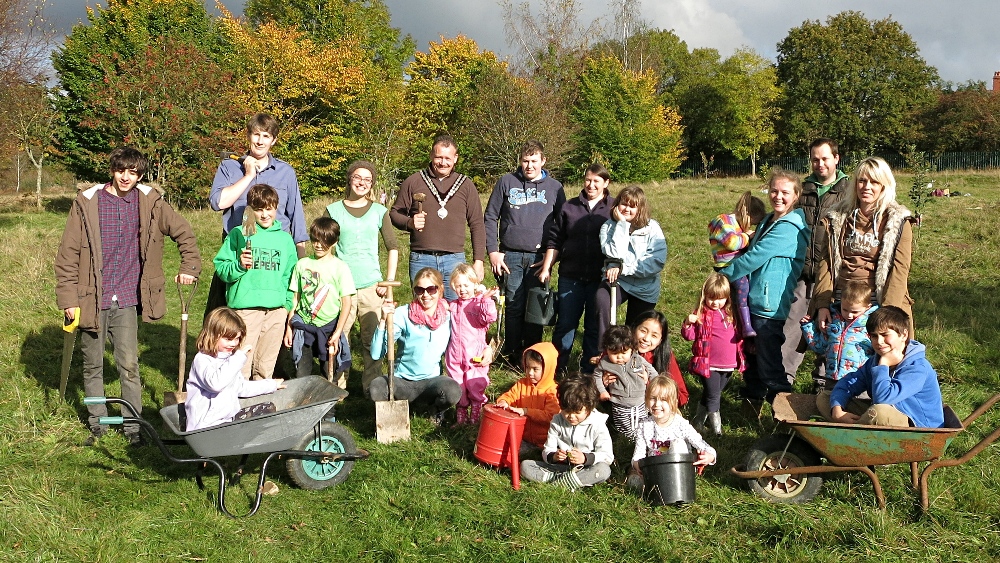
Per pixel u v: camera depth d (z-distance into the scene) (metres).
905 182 24.48
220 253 5.73
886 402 4.41
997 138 50.34
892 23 55.84
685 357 7.66
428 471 5.11
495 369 7.34
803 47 55.59
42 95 25.00
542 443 5.38
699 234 14.18
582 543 4.19
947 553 4.01
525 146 7.18
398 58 46.59
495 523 4.40
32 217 20.73
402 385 5.85
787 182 5.46
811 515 4.40
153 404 6.44
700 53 65.75
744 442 5.59
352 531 4.32
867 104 54.69
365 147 33.03
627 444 5.51
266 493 4.76
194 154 24.06
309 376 5.20
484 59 38.69
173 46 24.66
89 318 5.41
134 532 4.21
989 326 8.19
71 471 5.05
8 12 19.92
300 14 39.03
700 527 4.34
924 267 11.16
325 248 6.02
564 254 6.91
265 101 31.42
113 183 5.56
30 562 3.84
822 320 5.39
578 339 8.30
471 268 6.01
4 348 7.61
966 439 5.40
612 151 37.09
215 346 4.68
